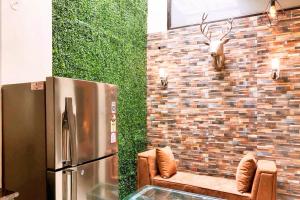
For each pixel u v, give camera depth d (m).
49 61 2.70
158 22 4.69
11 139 2.16
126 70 4.20
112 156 2.61
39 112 1.99
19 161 2.11
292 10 3.63
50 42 2.72
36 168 2.01
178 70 4.50
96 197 2.34
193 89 4.37
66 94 2.00
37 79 2.57
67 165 2.00
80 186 2.13
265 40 3.81
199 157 4.31
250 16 3.92
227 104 4.09
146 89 4.80
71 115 1.99
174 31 4.54
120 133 4.04
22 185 2.09
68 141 1.98
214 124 4.19
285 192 3.66
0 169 2.19
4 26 2.27
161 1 4.66
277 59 3.65
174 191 3.00
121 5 4.07
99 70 3.59
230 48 4.06
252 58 3.90
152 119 4.75
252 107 3.90
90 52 3.42
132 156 4.36
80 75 3.25
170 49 4.57
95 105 2.34
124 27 4.14
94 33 3.49
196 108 4.34
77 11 3.19
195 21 4.40
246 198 3.25
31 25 2.51
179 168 4.49
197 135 4.33
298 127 3.58
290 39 3.64
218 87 4.15
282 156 3.69
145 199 2.77
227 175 4.07
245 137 3.95
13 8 2.34
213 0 4.25
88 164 2.23
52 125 1.91
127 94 4.23
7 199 1.80
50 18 2.73
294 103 3.61
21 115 2.09
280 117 3.71
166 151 4.02
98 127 2.38
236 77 4.01
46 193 1.95
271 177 3.14
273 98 3.75
